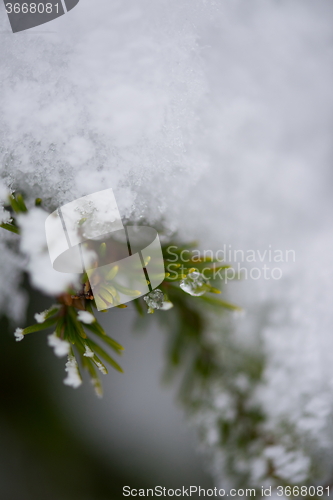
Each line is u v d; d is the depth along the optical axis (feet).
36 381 0.79
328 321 0.76
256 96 0.76
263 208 0.77
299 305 0.76
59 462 0.80
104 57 0.67
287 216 0.78
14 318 0.75
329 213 0.79
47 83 0.66
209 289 0.67
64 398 0.80
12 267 0.71
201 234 0.74
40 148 0.66
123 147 0.67
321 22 0.77
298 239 0.78
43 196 0.67
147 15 0.68
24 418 0.79
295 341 0.75
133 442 0.82
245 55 0.76
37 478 0.80
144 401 0.82
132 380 0.82
